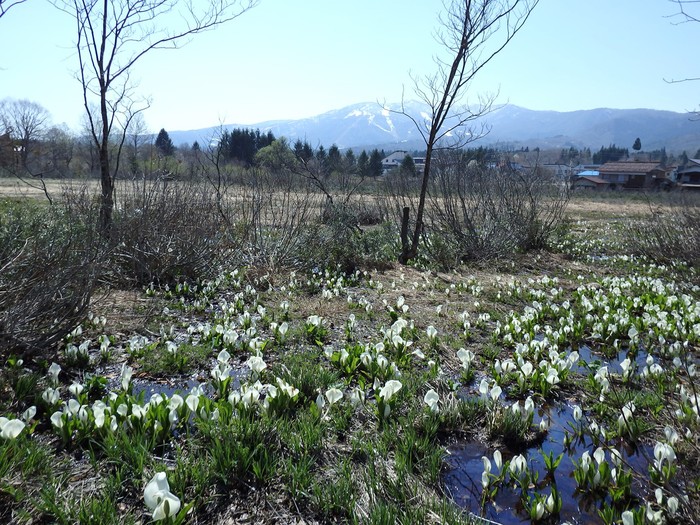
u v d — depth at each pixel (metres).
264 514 3.17
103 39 8.42
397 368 5.41
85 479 3.36
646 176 70.38
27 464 3.31
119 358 5.54
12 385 4.47
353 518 3.06
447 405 4.56
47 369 5.07
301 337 6.45
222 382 4.58
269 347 6.06
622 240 17.11
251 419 4.05
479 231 13.25
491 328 7.32
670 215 17.50
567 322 7.30
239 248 10.52
